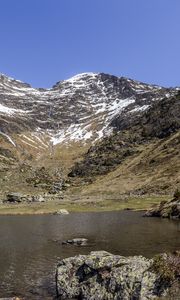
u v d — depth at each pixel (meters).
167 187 175.88
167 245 51.91
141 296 29.89
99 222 90.69
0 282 38.97
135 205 134.50
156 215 98.12
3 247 58.66
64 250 54.00
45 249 55.53
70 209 135.12
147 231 68.31
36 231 78.12
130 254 47.25
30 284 38.09
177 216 91.44
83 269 34.28
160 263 31.48
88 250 52.72
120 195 181.50
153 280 30.67
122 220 92.31
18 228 84.50
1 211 135.88
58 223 92.69
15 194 178.38
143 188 188.00
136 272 31.48
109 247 53.50
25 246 59.03
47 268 44.12
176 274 30.80
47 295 34.78
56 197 189.88
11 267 45.09
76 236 67.88
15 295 34.94
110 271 32.62
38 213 127.12
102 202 151.62
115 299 30.80
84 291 32.78
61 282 34.44
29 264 46.41
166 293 29.77
